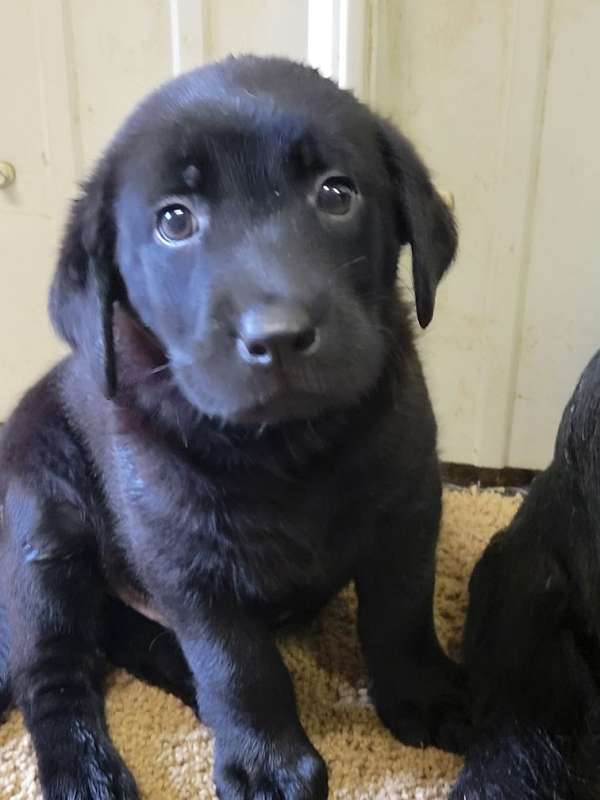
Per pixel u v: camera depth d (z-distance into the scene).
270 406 0.25
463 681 0.34
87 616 0.36
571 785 0.28
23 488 0.36
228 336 0.24
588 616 0.29
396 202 0.29
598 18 0.41
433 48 0.43
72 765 0.33
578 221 0.45
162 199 0.26
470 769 0.30
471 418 0.49
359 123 0.28
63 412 0.36
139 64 0.47
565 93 0.43
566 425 0.30
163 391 0.29
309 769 0.31
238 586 0.31
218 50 0.46
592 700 0.29
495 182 0.44
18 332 0.53
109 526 0.35
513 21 0.42
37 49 0.47
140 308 0.28
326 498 0.30
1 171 0.49
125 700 0.36
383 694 0.35
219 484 0.29
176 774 0.33
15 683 0.35
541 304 0.46
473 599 0.35
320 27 0.43
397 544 0.32
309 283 0.25
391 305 0.30
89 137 0.49
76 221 0.29
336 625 0.40
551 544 0.31
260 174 0.26
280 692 0.32
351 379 0.25
